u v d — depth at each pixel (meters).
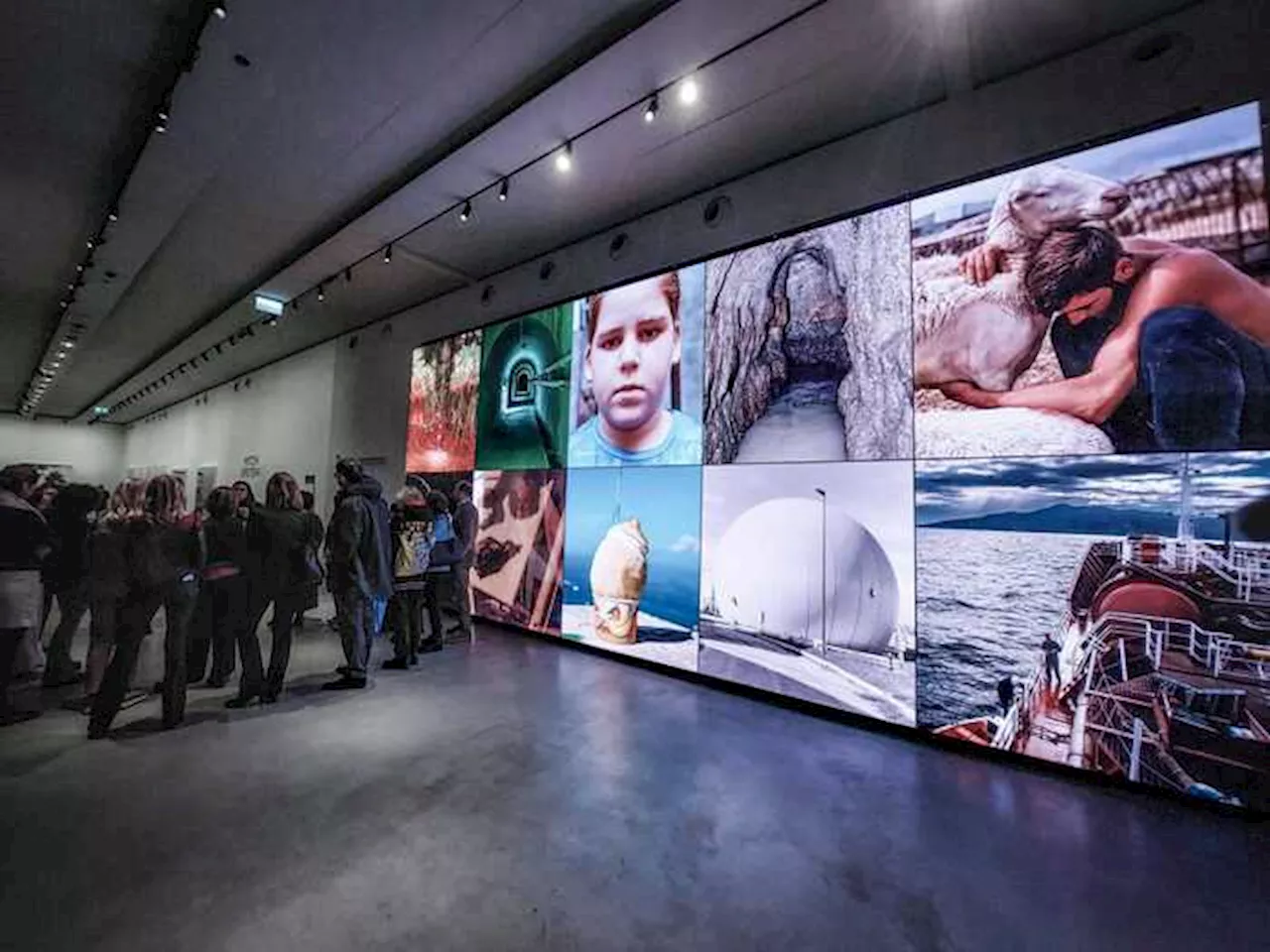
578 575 5.16
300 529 3.74
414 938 1.63
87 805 2.31
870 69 3.24
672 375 4.57
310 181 4.62
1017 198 3.08
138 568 3.05
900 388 3.41
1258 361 2.44
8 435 17.42
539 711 3.55
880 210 3.56
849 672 3.50
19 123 3.99
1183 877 2.01
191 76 3.36
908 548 3.33
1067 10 2.79
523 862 2.01
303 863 1.97
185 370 11.44
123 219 5.04
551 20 2.99
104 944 1.58
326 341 9.07
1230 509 2.48
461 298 6.72
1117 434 2.75
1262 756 2.38
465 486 6.43
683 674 4.32
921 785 2.67
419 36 3.10
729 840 2.18
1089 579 2.79
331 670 4.31
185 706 3.42
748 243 4.17
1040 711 2.88
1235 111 2.56
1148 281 2.71
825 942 1.66
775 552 3.88
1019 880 1.97
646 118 3.56
